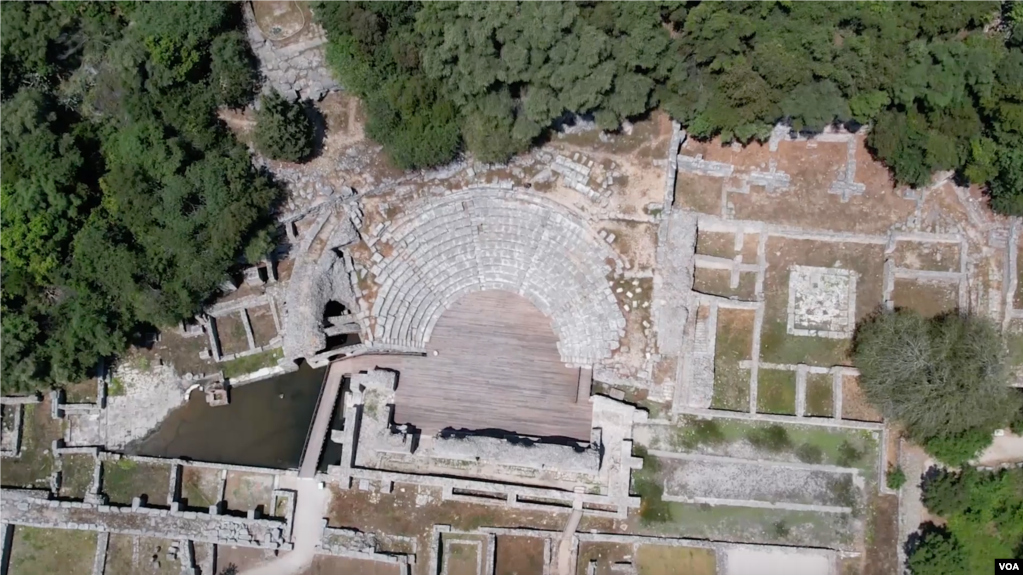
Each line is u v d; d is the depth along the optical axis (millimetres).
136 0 39094
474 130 40562
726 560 42250
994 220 43469
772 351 43781
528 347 43844
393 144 41625
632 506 42438
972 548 42344
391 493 42844
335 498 42875
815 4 37625
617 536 42344
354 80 40688
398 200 43781
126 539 42312
